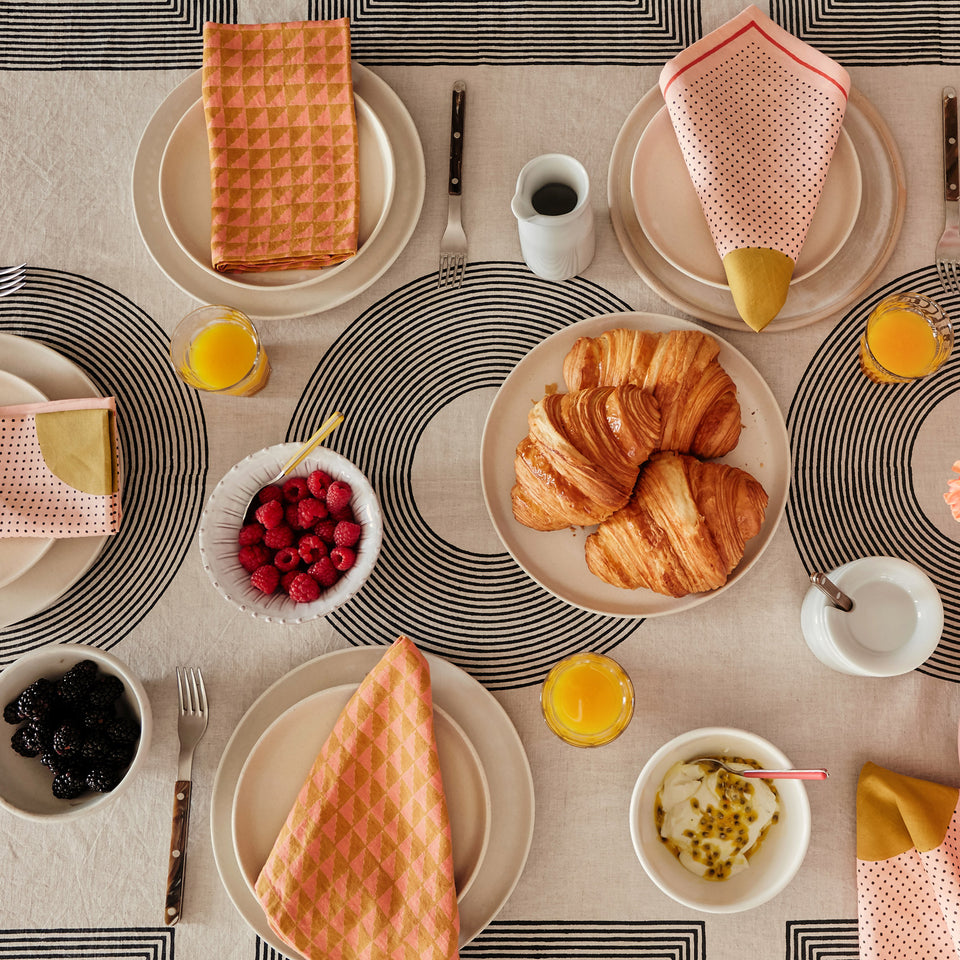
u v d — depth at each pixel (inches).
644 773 41.8
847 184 45.1
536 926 43.8
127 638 45.4
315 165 45.1
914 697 44.1
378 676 42.6
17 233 47.5
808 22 46.7
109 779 42.6
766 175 43.9
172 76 47.8
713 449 43.6
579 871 43.9
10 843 44.4
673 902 43.7
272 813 43.4
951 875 42.0
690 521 41.6
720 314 45.4
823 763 44.0
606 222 46.4
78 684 42.7
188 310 47.1
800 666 44.4
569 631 45.0
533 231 42.2
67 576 45.1
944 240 45.5
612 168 46.0
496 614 45.3
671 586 42.3
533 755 44.3
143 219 46.3
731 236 43.6
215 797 43.6
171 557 45.9
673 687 44.5
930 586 42.2
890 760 44.0
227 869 43.4
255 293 46.0
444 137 46.9
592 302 46.3
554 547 44.8
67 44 47.9
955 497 40.2
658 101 46.1
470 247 46.6
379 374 46.4
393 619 45.3
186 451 46.4
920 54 46.4
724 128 44.1
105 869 44.3
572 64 47.1
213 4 47.8
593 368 43.6
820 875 43.5
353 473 43.4
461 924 43.3
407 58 47.3
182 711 44.6
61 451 44.8
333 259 45.1
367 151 45.9
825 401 45.5
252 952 43.8
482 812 43.4
